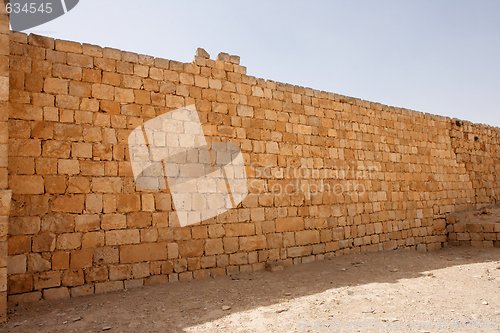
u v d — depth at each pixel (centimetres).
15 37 784
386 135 1438
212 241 961
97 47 872
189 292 786
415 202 1480
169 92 954
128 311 659
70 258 776
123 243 838
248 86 1098
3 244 621
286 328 556
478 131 1841
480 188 1770
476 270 980
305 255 1127
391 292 759
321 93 1270
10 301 709
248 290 803
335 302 694
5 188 631
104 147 847
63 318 626
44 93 799
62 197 787
